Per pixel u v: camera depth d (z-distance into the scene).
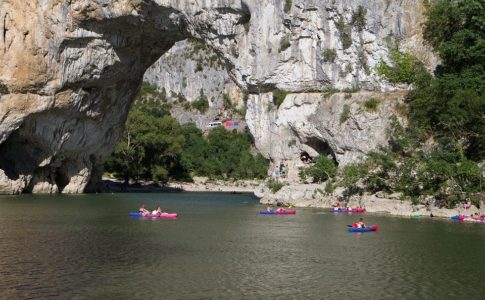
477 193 43.38
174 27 62.03
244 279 21.80
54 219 42.09
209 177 117.44
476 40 49.62
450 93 47.84
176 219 43.47
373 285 21.17
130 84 73.50
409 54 54.03
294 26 57.97
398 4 55.16
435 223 40.12
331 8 56.47
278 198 58.16
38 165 71.31
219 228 37.38
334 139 56.69
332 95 57.19
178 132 108.44
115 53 65.75
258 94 62.12
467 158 46.00
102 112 72.69
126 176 100.81
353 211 49.09
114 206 55.72
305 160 61.59
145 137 98.75
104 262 24.55
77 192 78.25
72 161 76.62
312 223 40.72
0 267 23.27
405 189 47.88
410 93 53.12
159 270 23.08
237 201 67.19
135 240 31.22
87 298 18.89
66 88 65.56
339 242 31.33
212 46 61.75
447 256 27.08
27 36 62.56
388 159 48.84
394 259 26.23
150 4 58.09
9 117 64.31
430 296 19.77
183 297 19.17
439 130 49.22
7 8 62.47
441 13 52.84
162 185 104.00
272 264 24.75
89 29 62.06
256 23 58.66
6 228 36.12
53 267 23.36
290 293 19.89
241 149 140.75
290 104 59.41
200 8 58.53
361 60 56.47
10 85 63.25
